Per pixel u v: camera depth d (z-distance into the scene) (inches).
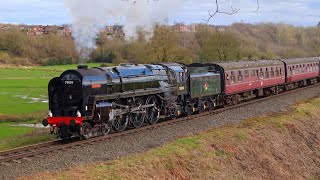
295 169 765.3
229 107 1122.0
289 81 1631.4
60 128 708.7
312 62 1929.1
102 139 699.4
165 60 2150.6
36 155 590.2
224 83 1159.6
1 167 533.0
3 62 3430.1
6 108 1350.9
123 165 540.1
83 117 685.9
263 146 773.3
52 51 3329.2
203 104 1062.4
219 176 621.6
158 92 879.1
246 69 1293.1
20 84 2379.4
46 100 1625.2
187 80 994.7
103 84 741.3
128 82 798.5
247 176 661.9
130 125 836.0
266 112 1056.2
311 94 1487.5
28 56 3491.6
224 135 749.9
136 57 2190.0
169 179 557.0
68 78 716.7
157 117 884.0
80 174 493.7
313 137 936.3
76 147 642.8
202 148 667.4
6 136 831.7
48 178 472.1
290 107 1130.7
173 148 635.5
